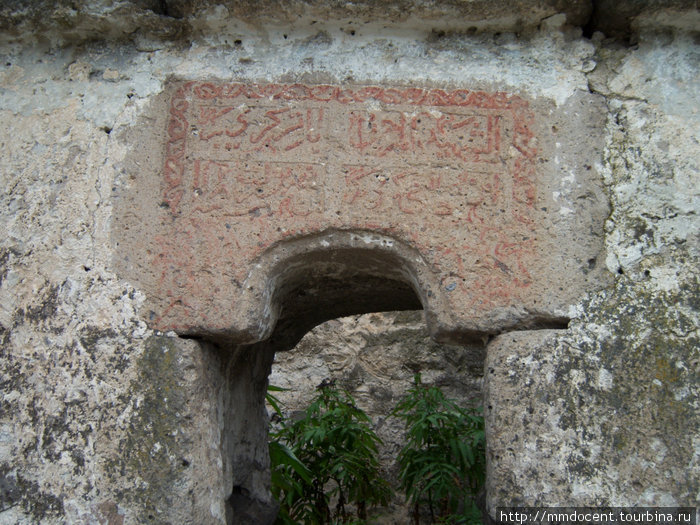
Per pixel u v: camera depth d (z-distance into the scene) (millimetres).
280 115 2867
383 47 2980
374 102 2875
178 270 2697
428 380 5391
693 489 2393
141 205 2783
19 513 2461
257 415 3707
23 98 2971
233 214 2748
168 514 2443
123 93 2943
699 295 2600
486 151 2809
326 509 4770
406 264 2756
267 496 3697
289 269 2848
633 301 2611
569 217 2732
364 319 5641
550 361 2555
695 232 2678
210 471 2576
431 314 2676
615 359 2543
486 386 2609
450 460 4625
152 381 2570
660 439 2447
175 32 3014
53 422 2545
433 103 2873
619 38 2998
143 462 2488
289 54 2975
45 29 3010
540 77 2922
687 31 2945
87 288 2691
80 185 2824
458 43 2988
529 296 2643
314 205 2748
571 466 2447
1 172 2865
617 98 2893
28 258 2742
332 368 5559
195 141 2846
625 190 2760
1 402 2574
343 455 4656
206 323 2639
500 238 2709
